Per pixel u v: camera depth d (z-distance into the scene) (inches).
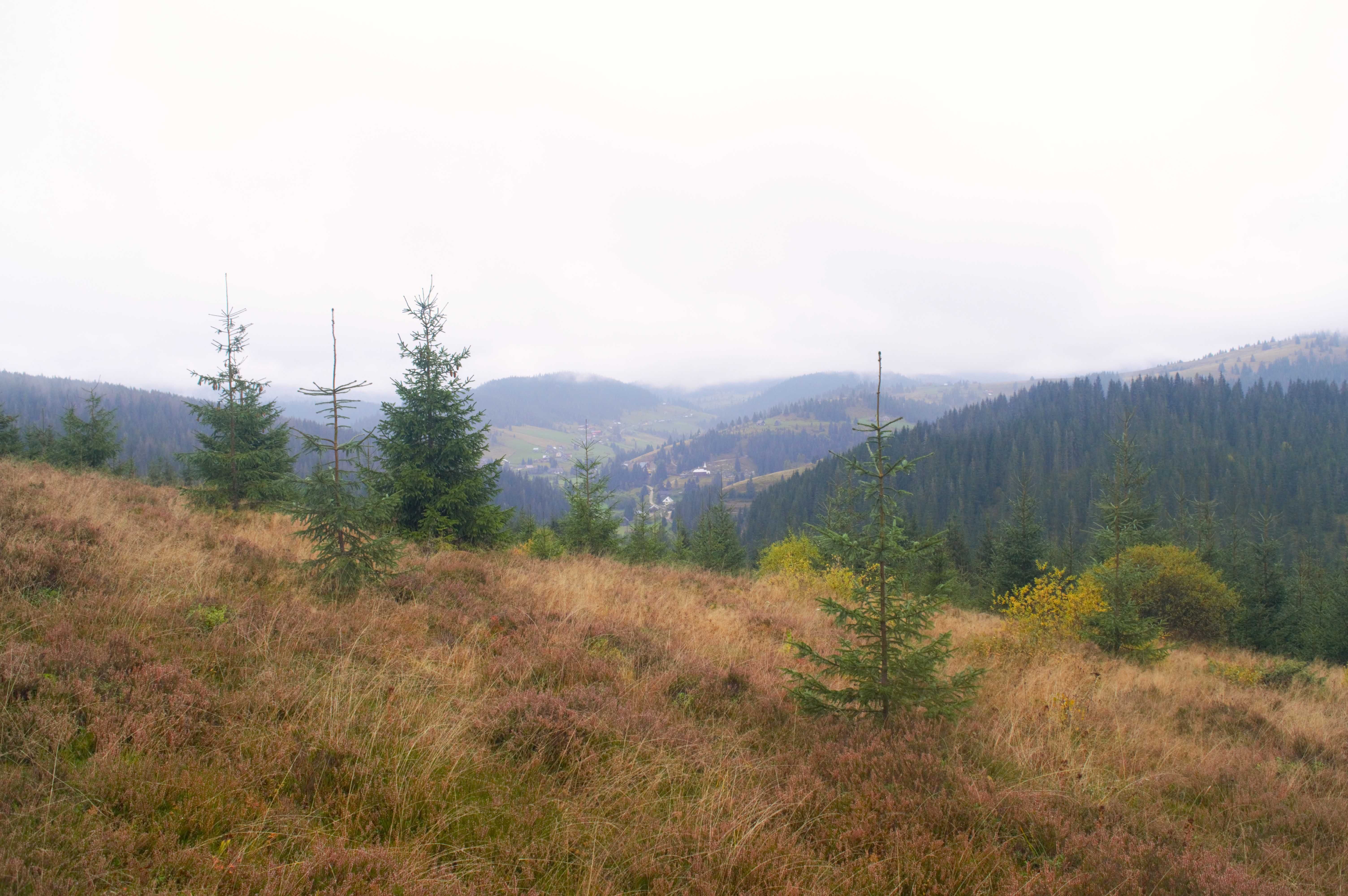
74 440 879.7
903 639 217.0
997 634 426.6
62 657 160.4
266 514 496.1
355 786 141.4
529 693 202.1
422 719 177.6
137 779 123.5
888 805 158.7
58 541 256.2
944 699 214.7
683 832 141.2
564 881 124.7
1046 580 521.7
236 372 523.8
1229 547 1392.7
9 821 105.6
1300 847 175.3
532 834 135.5
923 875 134.5
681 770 174.4
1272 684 441.4
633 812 151.6
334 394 290.4
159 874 103.3
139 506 407.2
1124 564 512.7
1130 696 335.0
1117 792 197.5
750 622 409.4
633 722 195.6
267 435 545.0
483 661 240.5
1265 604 1056.2
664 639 313.7
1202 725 287.3
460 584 345.1
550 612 327.0
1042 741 228.1
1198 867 145.3
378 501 305.1
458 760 159.6
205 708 154.1
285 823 123.7
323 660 207.2
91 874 99.0
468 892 113.3
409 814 135.0
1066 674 358.3
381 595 290.0
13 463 546.0
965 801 163.5
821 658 223.6
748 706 233.5
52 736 131.1
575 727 181.6
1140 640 482.6
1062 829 158.1
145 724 140.3
